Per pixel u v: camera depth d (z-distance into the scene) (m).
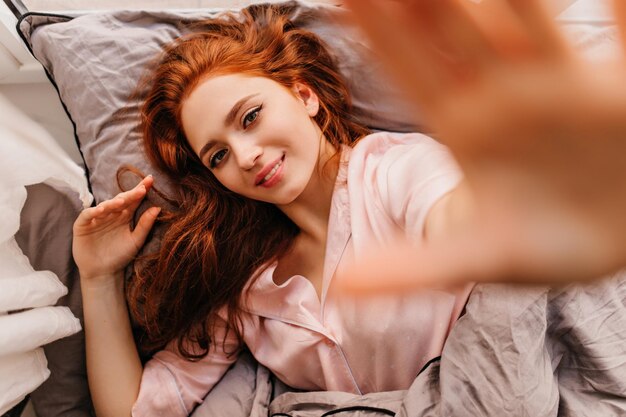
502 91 0.17
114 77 0.90
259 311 0.85
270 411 0.84
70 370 0.92
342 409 0.74
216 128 0.74
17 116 0.85
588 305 0.68
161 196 0.90
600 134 0.17
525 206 0.19
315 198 0.82
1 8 0.92
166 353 0.92
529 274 0.20
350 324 0.76
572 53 0.17
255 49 0.81
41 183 0.91
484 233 0.20
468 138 0.18
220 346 0.91
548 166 0.18
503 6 0.17
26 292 0.71
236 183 0.77
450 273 0.21
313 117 0.85
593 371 0.68
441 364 0.69
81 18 0.92
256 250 0.87
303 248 0.86
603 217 0.18
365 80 0.89
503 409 0.63
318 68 0.87
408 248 0.23
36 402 0.91
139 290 0.89
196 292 0.88
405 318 0.73
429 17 0.17
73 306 0.92
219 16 0.94
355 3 0.17
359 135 0.89
